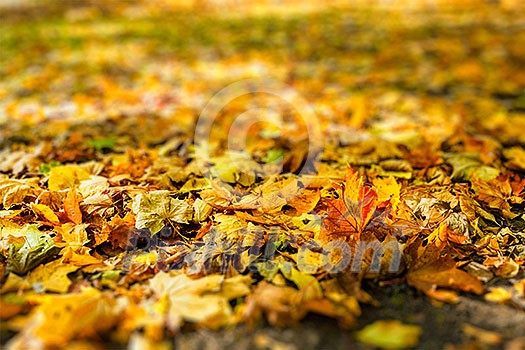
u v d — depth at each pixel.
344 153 1.60
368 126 1.84
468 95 2.21
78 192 1.31
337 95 2.24
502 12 3.88
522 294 1.08
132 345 0.97
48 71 2.60
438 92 2.27
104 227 1.20
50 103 2.10
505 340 0.99
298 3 4.61
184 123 1.87
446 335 1.00
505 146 1.67
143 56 2.94
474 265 1.15
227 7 4.55
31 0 4.86
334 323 1.02
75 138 1.69
